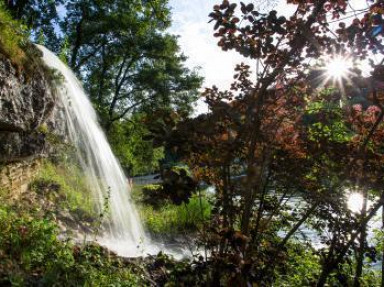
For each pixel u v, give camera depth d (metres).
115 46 26.64
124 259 5.63
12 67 6.14
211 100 3.66
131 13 24.98
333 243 4.06
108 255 5.45
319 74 3.28
